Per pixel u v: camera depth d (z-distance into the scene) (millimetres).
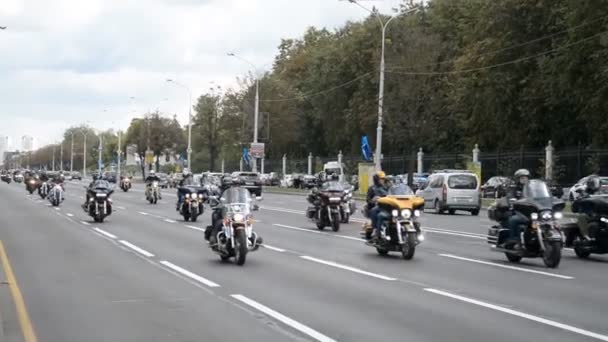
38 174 55031
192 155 113125
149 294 11766
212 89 91250
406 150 64438
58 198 37969
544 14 54281
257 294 11789
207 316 9992
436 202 37188
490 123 60969
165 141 110250
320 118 89750
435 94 61094
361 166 55406
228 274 14062
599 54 44719
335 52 85875
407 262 16203
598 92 45625
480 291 12195
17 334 8953
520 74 56344
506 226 16297
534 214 15352
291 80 104062
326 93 86250
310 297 11516
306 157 98625
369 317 9938
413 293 11961
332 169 70938
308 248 19047
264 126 83500
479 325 9438
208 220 28984
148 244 19656
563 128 56219
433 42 58000
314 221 27344
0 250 18078
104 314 10141
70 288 12367
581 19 47344
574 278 13875
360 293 11930
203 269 14766
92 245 19328
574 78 48906
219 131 89750
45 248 18578
